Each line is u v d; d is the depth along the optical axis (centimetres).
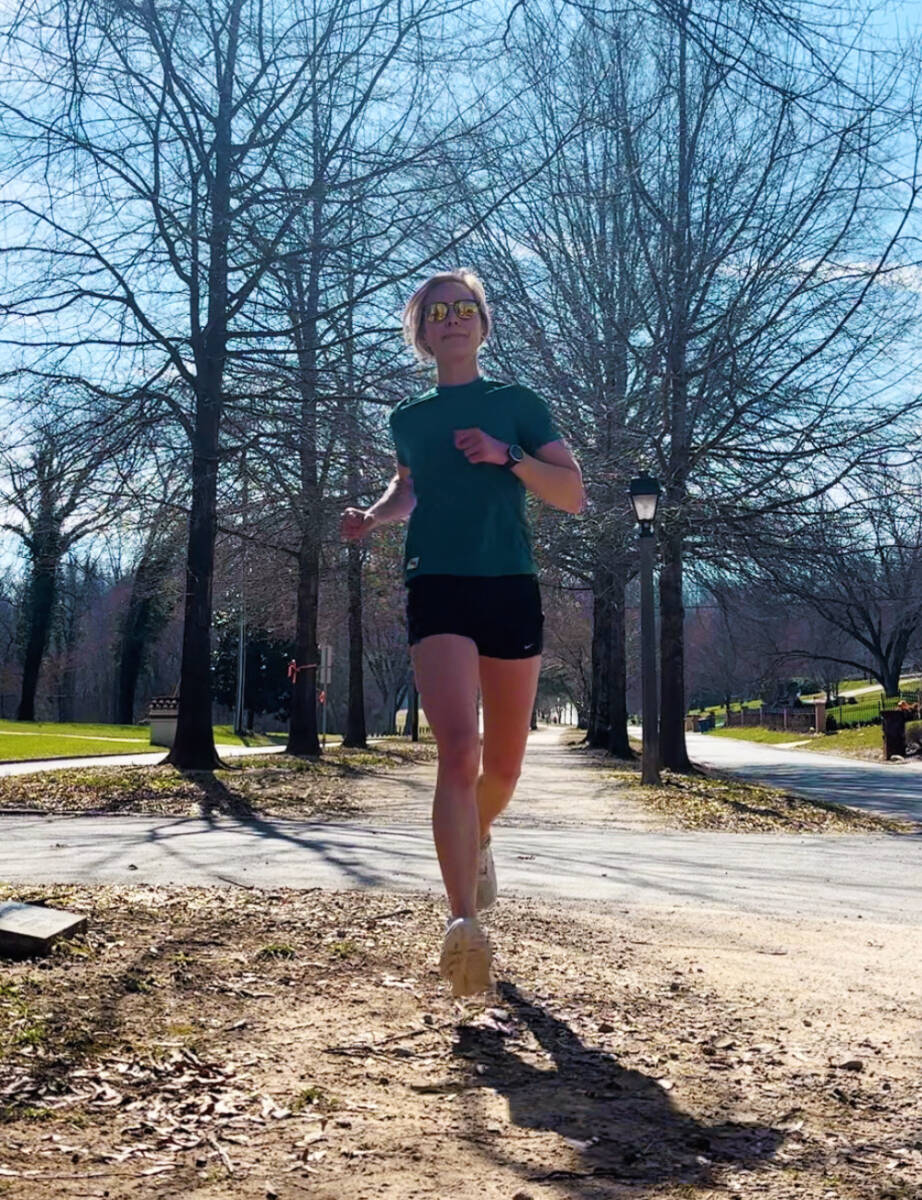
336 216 1616
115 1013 352
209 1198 239
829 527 2009
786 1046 354
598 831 1300
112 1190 241
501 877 768
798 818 1538
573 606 4631
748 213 1942
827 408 1978
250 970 409
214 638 6138
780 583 2108
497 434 381
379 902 562
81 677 8281
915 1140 282
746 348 1988
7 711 8112
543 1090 309
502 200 1504
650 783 1859
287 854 914
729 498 2030
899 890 812
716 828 1401
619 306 2070
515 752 396
